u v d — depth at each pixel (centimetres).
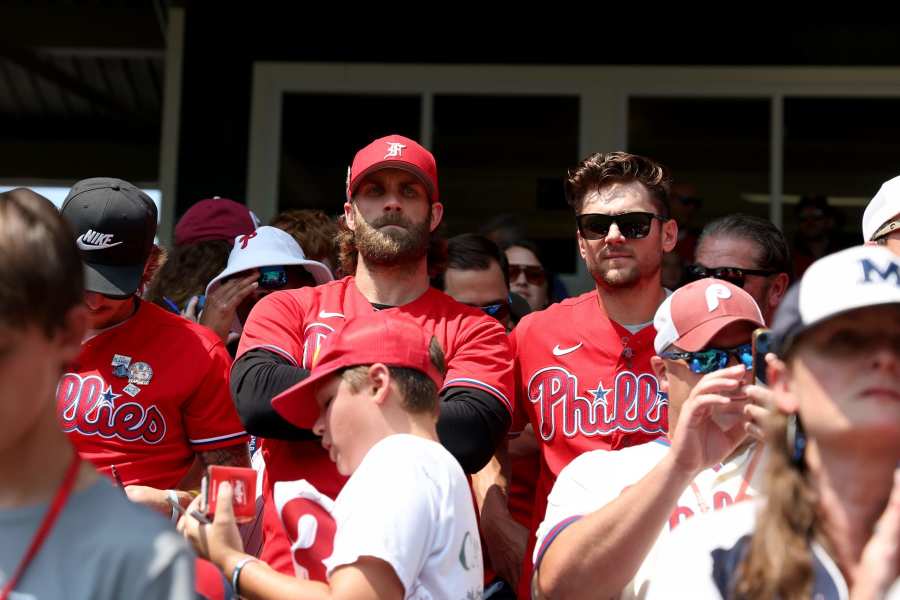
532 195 1445
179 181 1460
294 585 511
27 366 333
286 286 850
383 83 1466
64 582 328
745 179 1432
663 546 452
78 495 343
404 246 727
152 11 1794
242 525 685
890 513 335
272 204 1458
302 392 556
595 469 545
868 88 1431
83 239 685
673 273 1100
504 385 693
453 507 511
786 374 369
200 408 712
